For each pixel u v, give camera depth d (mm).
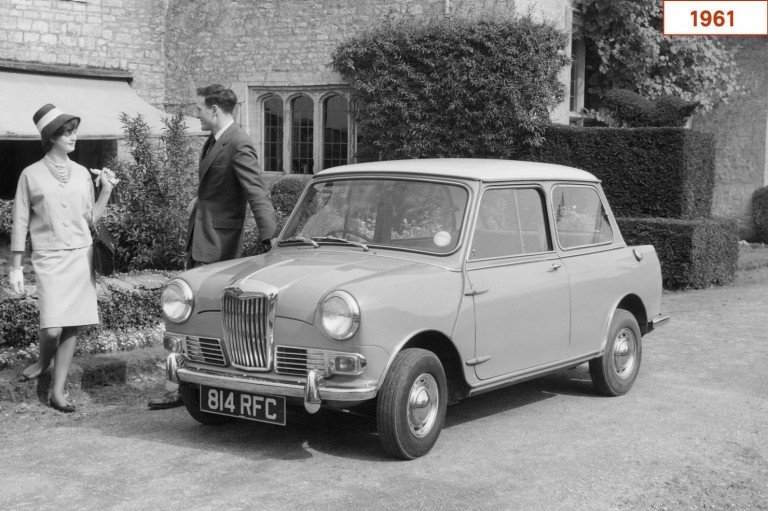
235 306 4949
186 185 10453
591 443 5430
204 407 5164
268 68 16672
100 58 16344
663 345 8742
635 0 16625
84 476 4707
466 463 4980
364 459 5023
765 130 20109
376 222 5633
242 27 16797
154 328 7988
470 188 5496
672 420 5996
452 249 5312
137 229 9953
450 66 14695
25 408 5969
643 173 13586
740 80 20328
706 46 17250
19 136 12766
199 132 15094
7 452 5129
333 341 4664
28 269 9508
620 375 6707
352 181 5945
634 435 5621
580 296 6176
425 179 5641
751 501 4449
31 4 15195
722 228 13375
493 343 5422
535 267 5816
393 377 4812
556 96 14719
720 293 12602
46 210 5781
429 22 14969
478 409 6281
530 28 14406
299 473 4766
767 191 19922
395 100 15203
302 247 5773
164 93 17453
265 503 4312
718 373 7492
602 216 6762
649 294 7062
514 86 14375
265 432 5582
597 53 17328
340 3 16016
